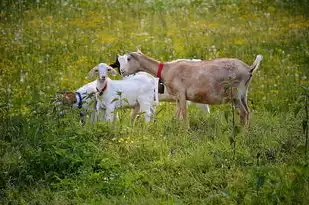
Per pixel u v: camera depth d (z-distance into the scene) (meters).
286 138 11.65
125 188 9.91
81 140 11.25
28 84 17.05
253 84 16.86
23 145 11.55
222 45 20.36
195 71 12.88
